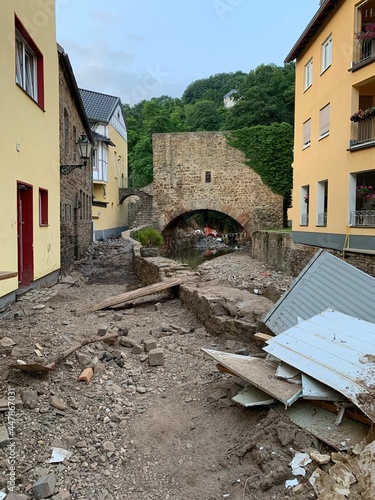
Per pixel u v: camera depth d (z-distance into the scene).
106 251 20.73
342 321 4.13
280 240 21.06
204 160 32.00
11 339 5.36
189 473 3.15
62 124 13.61
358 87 13.27
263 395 3.62
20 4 8.45
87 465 3.23
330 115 14.95
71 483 3.01
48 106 10.91
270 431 3.17
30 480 2.99
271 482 2.75
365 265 12.52
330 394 3.19
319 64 16.08
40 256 10.29
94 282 13.27
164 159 32.38
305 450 2.90
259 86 46.81
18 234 9.40
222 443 3.47
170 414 4.11
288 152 31.30
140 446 3.54
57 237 12.20
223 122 52.06
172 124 47.88
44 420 3.72
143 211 33.16
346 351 3.55
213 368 5.25
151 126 45.97
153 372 5.23
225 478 3.00
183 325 7.55
